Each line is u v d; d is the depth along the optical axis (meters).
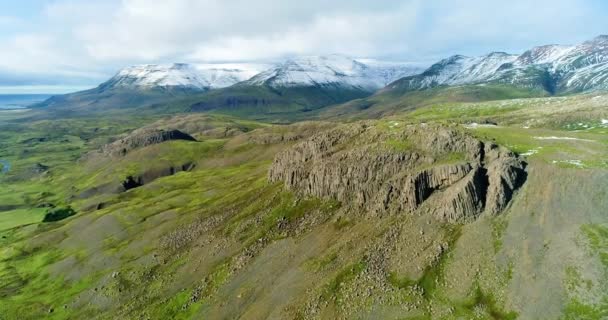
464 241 127.25
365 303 121.31
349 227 154.38
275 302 137.00
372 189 159.00
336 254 143.62
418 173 146.75
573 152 141.25
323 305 126.56
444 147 155.75
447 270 122.06
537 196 129.25
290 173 197.00
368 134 192.75
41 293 190.50
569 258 110.44
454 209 134.50
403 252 132.38
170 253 189.75
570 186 126.81
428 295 117.69
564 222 119.56
